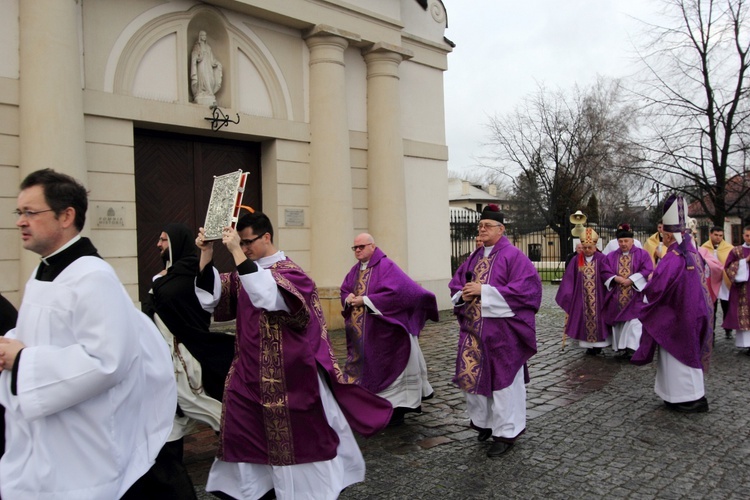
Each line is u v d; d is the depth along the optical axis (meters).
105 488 2.13
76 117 7.41
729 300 9.27
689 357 5.69
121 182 8.22
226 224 3.08
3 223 7.14
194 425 4.23
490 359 4.75
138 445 2.37
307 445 3.11
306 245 10.47
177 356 4.09
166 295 4.05
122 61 8.24
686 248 5.81
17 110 7.25
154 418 2.48
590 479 4.15
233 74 9.51
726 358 8.61
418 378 5.50
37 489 2.04
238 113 9.55
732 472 4.27
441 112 13.21
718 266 10.03
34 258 7.20
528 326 4.79
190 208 9.46
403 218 11.55
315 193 10.44
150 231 8.96
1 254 7.14
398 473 4.30
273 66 10.05
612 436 5.07
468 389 4.76
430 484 4.09
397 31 11.65
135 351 2.21
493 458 4.57
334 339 9.48
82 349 2.06
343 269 10.43
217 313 3.67
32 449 2.09
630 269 8.48
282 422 3.10
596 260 8.70
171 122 8.70
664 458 4.55
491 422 4.91
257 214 3.35
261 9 9.51
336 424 3.27
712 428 5.27
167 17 8.72
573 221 8.95
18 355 2.03
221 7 9.38
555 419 5.57
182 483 2.55
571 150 34.22
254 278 2.93
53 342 2.11
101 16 8.04
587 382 7.08
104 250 8.03
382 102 11.35
